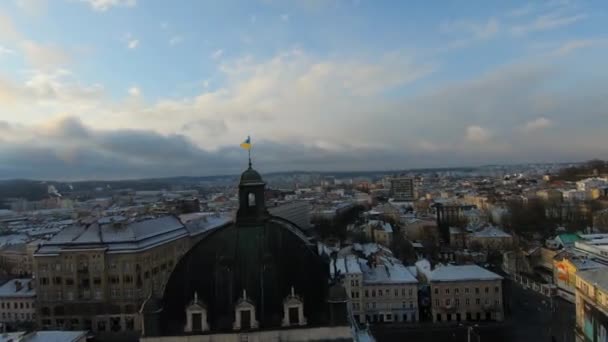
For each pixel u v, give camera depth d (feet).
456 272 597.11
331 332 236.63
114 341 531.50
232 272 247.09
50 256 568.82
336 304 237.45
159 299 245.86
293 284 246.47
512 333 516.32
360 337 293.02
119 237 587.68
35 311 582.76
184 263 254.06
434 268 640.99
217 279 246.06
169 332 238.27
